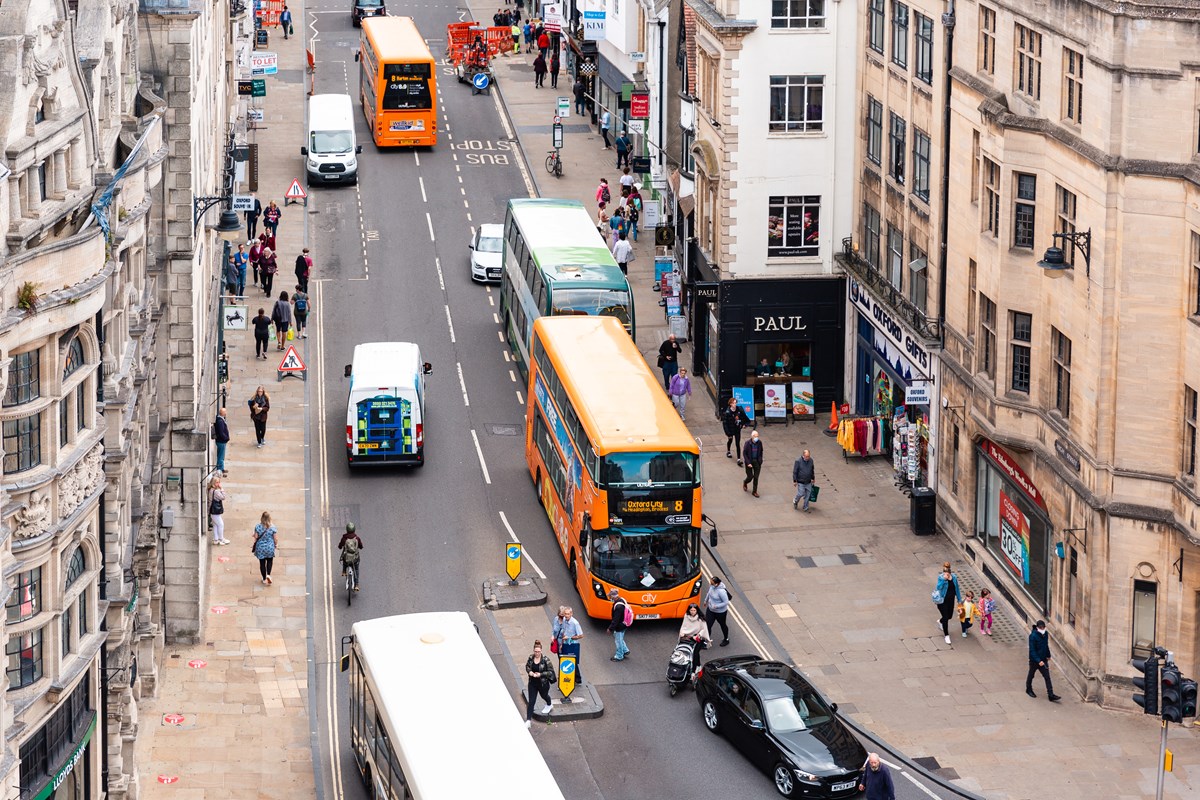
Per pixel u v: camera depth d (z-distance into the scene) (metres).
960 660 68.25
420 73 132.25
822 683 66.50
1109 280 62.69
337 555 76.56
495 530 79.00
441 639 57.69
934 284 78.75
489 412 91.50
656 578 70.00
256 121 134.38
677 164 111.38
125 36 56.38
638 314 104.06
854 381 91.38
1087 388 64.62
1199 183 59.78
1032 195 68.38
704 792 59.44
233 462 84.75
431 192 124.56
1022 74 69.19
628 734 63.19
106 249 49.06
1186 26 59.94
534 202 101.00
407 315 103.50
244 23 128.38
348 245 113.81
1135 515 63.12
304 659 68.31
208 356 76.19
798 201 89.94
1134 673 64.38
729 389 91.19
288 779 60.00
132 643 59.78
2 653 43.22
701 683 63.56
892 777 59.88
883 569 75.44
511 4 185.12
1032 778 60.38
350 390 83.88
